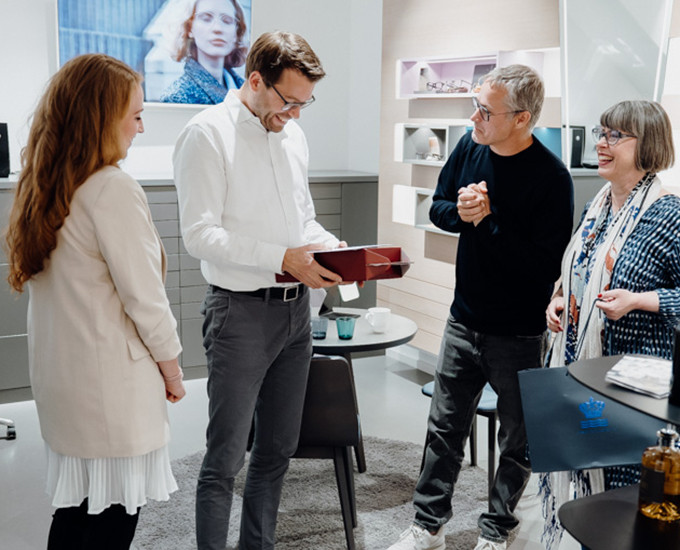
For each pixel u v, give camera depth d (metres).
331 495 3.34
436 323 4.68
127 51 4.96
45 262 1.96
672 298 2.14
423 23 4.55
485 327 2.65
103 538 2.09
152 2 4.97
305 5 5.58
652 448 1.41
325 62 5.74
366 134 5.71
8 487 3.40
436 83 4.46
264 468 2.64
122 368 1.97
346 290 3.62
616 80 3.13
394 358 5.44
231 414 2.43
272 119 2.34
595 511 1.41
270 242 2.44
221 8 5.18
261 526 2.63
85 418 1.96
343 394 2.69
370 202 5.43
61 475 2.00
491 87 2.48
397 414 4.34
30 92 4.80
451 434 2.81
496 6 3.98
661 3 2.97
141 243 1.94
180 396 2.16
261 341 2.43
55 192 1.89
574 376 1.48
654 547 1.29
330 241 2.63
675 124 3.02
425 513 2.85
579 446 1.72
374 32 5.53
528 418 1.75
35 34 4.77
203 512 2.49
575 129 3.27
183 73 5.14
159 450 2.08
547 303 2.69
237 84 5.34
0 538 2.96
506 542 2.99
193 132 2.32
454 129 4.31
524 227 2.60
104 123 1.91
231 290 2.40
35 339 2.02
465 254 2.70
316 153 5.85
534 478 3.55
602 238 2.40
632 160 2.27
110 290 1.96
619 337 2.28
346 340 3.16
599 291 2.33
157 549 2.89
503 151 2.59
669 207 2.23
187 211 2.32
